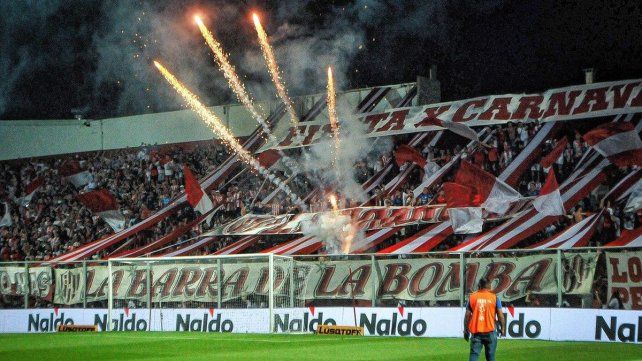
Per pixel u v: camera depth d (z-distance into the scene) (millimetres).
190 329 26109
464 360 16578
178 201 33688
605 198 24375
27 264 29359
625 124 23844
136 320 26953
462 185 24797
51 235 35844
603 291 21484
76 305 28438
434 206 26609
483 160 29078
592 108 28625
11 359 17781
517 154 28797
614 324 19984
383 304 24219
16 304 29953
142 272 27375
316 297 24938
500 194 25000
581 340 20406
